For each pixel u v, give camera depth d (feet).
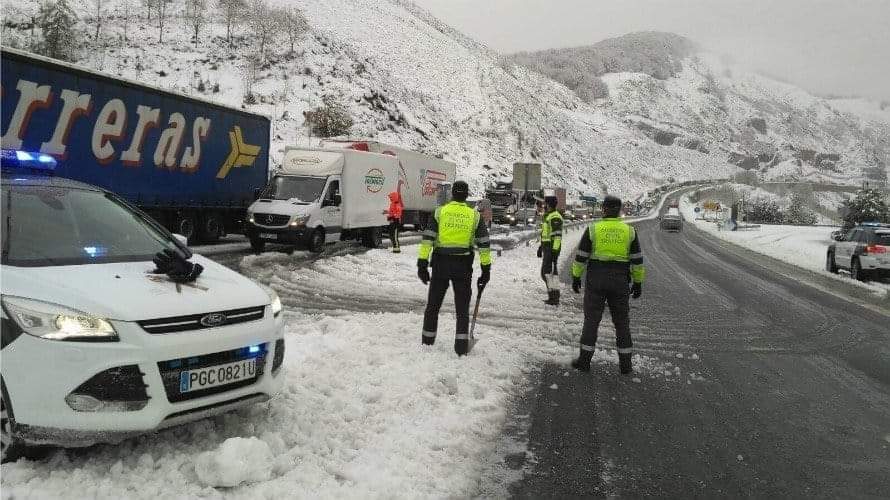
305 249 59.77
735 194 570.87
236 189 61.62
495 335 26.08
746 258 87.61
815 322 35.09
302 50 246.47
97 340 11.10
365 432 14.51
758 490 12.92
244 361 12.85
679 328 31.32
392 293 37.35
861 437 16.34
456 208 22.31
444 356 21.34
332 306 32.40
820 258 90.84
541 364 22.30
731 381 21.59
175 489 11.03
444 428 15.16
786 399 19.62
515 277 47.44
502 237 73.56
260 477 11.58
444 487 12.17
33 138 39.75
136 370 11.28
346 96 229.86
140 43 228.63
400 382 18.01
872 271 58.54
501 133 334.03
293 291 36.73
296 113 202.59
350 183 60.29
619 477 13.33
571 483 12.94
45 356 10.96
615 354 24.56
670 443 15.44
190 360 11.96
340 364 19.43
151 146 49.85
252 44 244.83
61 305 11.28
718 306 39.50
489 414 16.51
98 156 44.83
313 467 12.36
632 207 370.73
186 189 54.39
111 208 16.03
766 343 28.55
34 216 14.12
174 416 11.74
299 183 57.00
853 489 13.09
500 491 12.42
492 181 248.11
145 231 15.90
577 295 39.81
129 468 11.62
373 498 11.33
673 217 182.09
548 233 40.52
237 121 60.95
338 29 370.94
